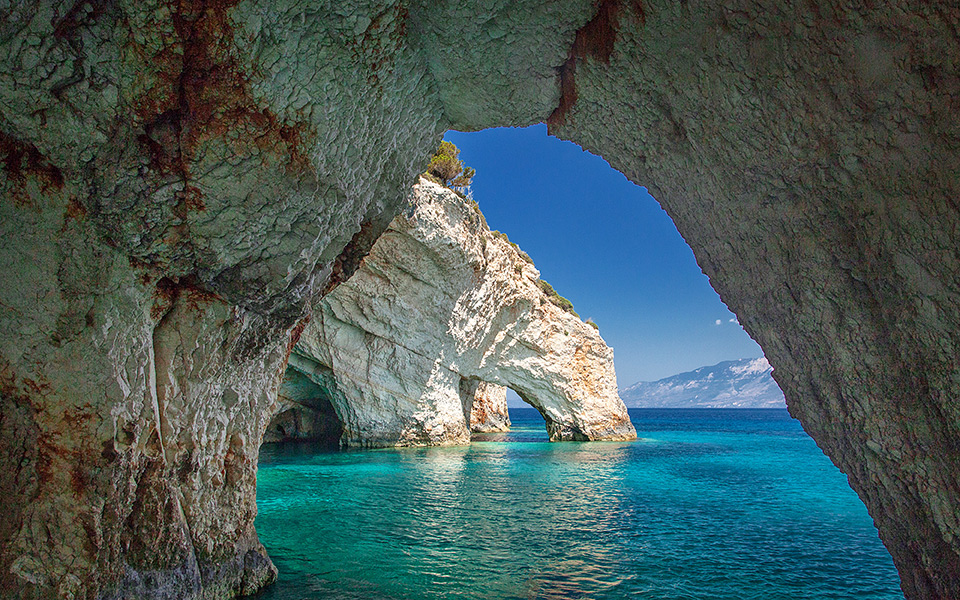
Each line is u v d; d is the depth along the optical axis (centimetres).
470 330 2706
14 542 501
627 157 680
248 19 439
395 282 2292
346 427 2564
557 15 536
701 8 452
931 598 520
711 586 802
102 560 525
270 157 525
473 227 2352
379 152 654
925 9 337
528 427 6397
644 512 1319
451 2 517
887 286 462
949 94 358
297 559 863
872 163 427
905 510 529
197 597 622
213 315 614
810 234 514
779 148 489
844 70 401
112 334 521
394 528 1083
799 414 630
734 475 2050
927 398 468
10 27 391
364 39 505
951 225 393
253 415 769
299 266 629
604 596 747
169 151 498
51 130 450
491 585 770
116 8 422
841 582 835
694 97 530
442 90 657
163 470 592
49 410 511
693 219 661
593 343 3562
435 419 2717
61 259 499
